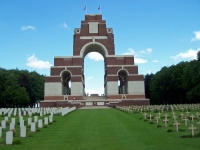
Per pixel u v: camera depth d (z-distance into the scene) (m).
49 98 62.25
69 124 21.67
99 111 39.12
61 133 16.84
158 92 82.94
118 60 66.00
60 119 26.12
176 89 77.06
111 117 28.17
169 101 83.88
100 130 18.00
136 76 64.00
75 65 65.12
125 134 16.20
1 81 72.31
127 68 64.75
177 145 12.68
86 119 25.95
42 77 96.12
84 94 77.06
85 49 68.62
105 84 72.19
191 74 60.28
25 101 74.81
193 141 13.65
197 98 65.62
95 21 69.94
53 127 19.83
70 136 15.67
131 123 22.12
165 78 79.94
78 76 64.19
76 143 13.55
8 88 70.69
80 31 69.06
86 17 70.44
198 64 59.41
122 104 56.69
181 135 15.57
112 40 68.12
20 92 73.06
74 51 67.19
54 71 63.88
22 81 83.06
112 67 64.81
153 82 88.88
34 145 13.12
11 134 13.51
